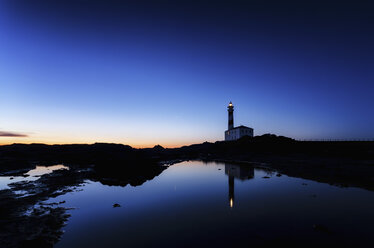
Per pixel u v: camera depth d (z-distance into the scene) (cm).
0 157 6494
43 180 3300
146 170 4453
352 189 2295
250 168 4600
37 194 2383
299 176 3234
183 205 1936
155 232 1348
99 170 4381
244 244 1150
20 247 1170
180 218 1597
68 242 1227
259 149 7806
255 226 1400
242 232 1310
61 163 6412
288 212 1653
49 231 1380
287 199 2006
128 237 1279
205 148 10450
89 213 1741
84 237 1288
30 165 5697
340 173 3145
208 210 1769
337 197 2011
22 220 1571
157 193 2439
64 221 1559
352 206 1736
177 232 1340
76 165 5694
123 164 4903
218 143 10762
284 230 1319
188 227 1417
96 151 7581
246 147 8419
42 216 1656
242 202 1970
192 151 10538
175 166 5594
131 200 2139
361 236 1198
